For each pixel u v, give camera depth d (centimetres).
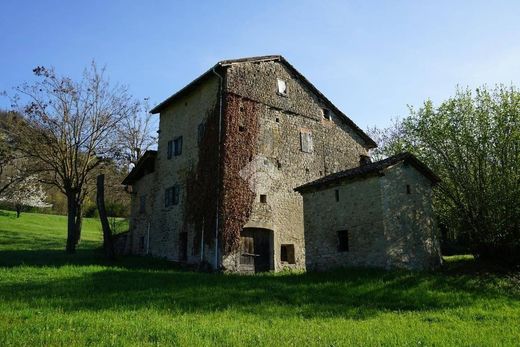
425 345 770
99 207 2334
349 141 2722
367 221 1727
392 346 745
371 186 1744
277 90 2431
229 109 2188
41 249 2902
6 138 2578
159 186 2606
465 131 1994
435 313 1127
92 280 1470
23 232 3875
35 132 2500
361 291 1378
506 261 1909
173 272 1795
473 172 2009
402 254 1684
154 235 2570
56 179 3094
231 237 2041
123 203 4916
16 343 680
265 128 2316
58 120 2544
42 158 2548
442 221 2169
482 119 1966
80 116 2606
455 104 2055
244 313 1047
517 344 805
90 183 3419
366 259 1703
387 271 1603
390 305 1236
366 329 885
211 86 2294
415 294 1345
